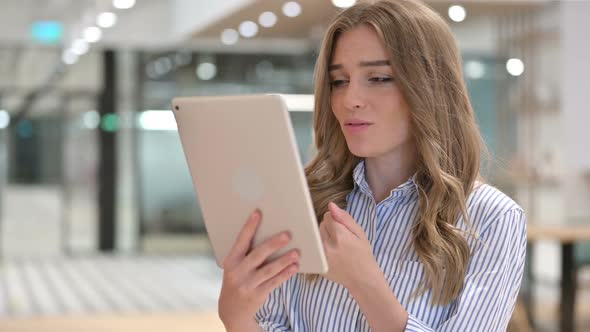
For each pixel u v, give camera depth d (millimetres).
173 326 6910
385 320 1419
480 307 1505
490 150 1713
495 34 8992
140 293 8758
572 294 5863
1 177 11383
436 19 1575
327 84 1652
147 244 11820
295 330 1676
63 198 11586
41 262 11125
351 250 1401
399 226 1617
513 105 8633
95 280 9656
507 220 1537
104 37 10953
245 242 1383
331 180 1747
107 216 11719
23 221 11477
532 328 6270
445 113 1558
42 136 11477
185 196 11875
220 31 9734
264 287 1373
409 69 1516
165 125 11742
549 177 8055
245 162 1369
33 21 10898
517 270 1560
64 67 11406
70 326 6895
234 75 11453
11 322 7074
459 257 1529
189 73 11555
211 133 1401
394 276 1589
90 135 11617
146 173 11773
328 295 1635
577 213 7992
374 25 1521
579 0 7973
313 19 8602
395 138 1553
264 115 1318
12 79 11281
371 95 1530
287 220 1346
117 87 11609
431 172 1541
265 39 10594
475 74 9742
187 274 10195
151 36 11055
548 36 8156
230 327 1438
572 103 8008
